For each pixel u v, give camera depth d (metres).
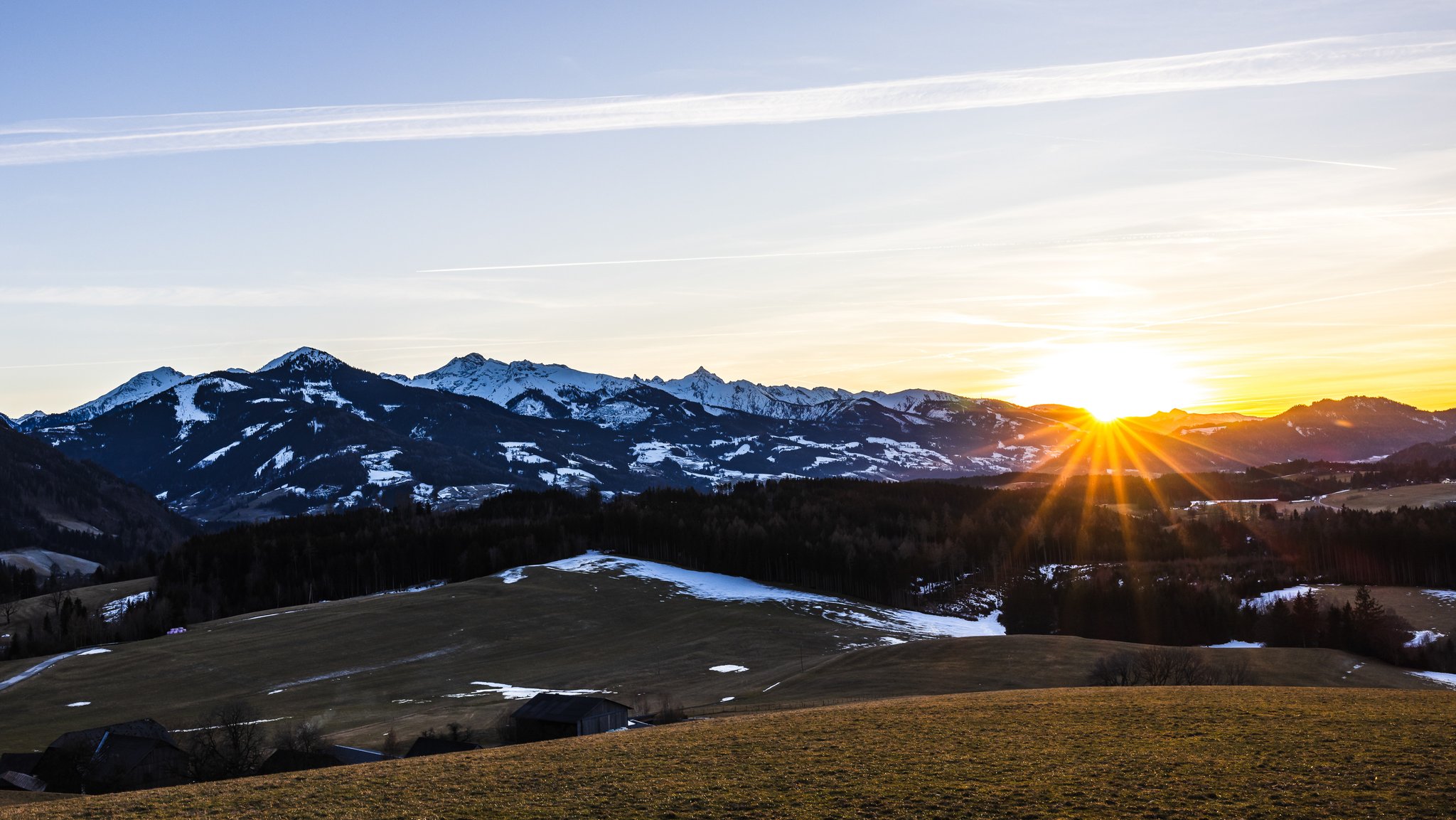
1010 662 112.38
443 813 37.66
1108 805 35.06
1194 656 100.25
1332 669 110.56
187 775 78.06
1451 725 43.94
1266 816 33.06
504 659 156.62
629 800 38.44
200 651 161.62
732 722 58.84
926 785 38.59
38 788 75.44
